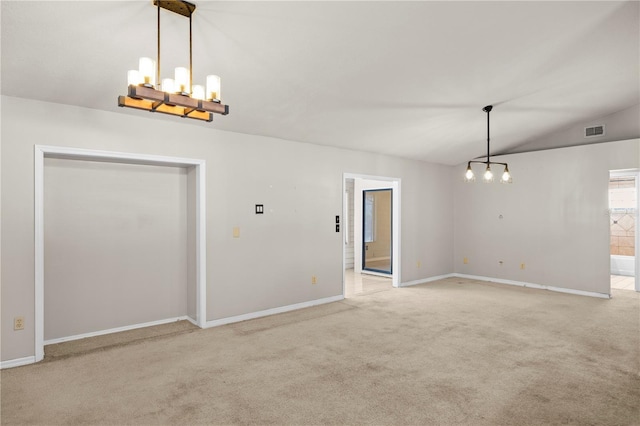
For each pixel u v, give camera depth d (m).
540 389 3.02
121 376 3.26
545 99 5.30
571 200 6.62
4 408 2.73
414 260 7.42
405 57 3.70
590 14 3.38
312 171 5.77
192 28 2.86
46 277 4.06
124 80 3.42
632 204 8.52
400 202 7.15
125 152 4.10
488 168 5.19
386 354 3.76
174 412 2.68
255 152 5.13
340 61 3.62
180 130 4.48
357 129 5.45
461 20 3.22
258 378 3.22
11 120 3.49
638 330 4.51
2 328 3.44
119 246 4.52
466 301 6.00
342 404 2.79
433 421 2.57
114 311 4.48
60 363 3.54
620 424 2.52
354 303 5.89
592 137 6.49
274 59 3.45
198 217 4.65
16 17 2.56
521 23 3.39
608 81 4.93
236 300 4.92
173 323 4.84
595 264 6.36
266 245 5.22
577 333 4.40
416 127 5.69
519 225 7.27
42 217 3.65
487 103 5.15
